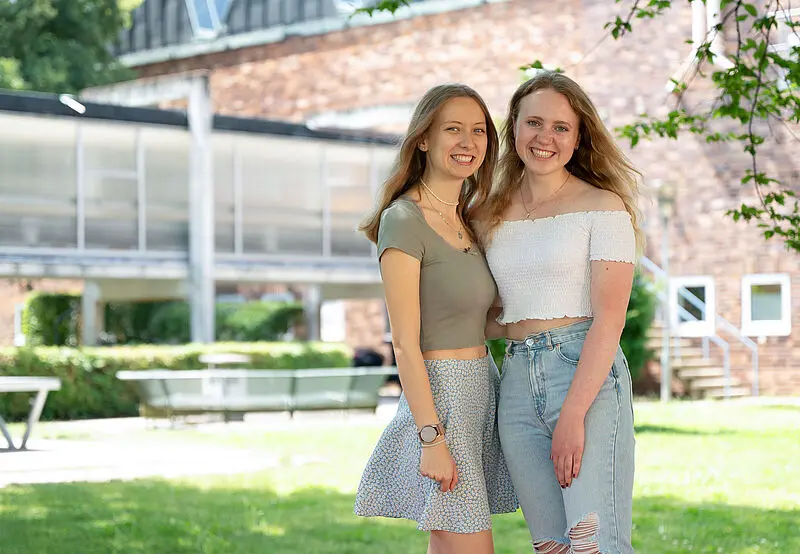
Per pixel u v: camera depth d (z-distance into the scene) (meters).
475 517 4.21
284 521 8.34
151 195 20.31
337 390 16.84
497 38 25.22
